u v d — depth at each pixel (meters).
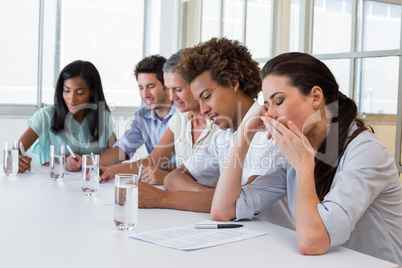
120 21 4.59
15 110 4.17
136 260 1.04
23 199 1.71
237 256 1.08
